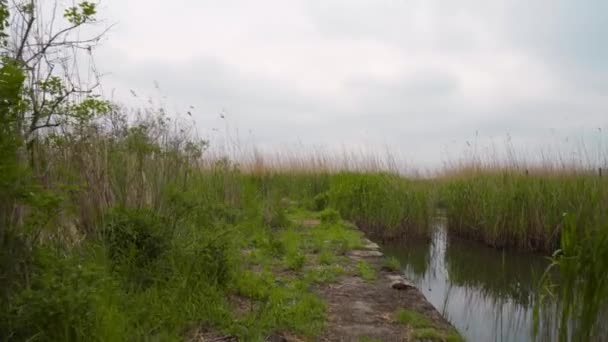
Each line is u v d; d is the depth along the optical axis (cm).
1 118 254
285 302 424
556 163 1021
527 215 931
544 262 845
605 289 359
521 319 529
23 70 277
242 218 795
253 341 323
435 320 407
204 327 350
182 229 525
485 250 957
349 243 741
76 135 480
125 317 313
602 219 525
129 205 507
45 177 382
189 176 702
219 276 434
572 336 378
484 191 1031
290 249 645
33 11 332
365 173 1271
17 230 285
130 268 393
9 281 273
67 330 262
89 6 337
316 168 1531
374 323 393
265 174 1489
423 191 1101
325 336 360
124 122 572
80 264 334
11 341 252
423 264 853
